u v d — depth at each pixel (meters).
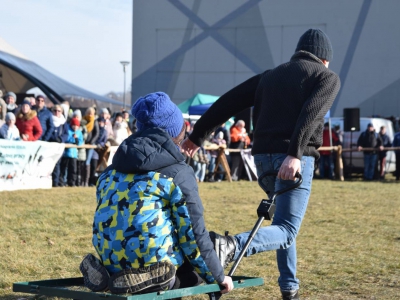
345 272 6.01
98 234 3.29
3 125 12.77
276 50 36.09
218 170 18.62
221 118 4.44
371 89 34.41
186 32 37.56
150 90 38.25
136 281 3.18
